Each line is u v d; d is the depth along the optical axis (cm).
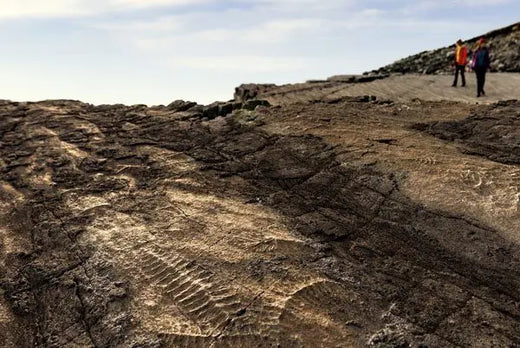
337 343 349
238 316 374
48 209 554
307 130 741
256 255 447
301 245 463
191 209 534
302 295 395
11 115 908
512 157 611
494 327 364
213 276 421
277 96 1083
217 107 911
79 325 386
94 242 483
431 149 644
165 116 871
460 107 857
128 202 557
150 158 671
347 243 469
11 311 409
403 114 828
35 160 687
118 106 977
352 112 844
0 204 577
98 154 694
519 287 404
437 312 379
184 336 362
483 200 512
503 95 998
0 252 486
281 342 350
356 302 389
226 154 675
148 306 394
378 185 562
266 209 532
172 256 451
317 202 542
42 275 445
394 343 349
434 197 527
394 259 444
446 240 464
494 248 448
